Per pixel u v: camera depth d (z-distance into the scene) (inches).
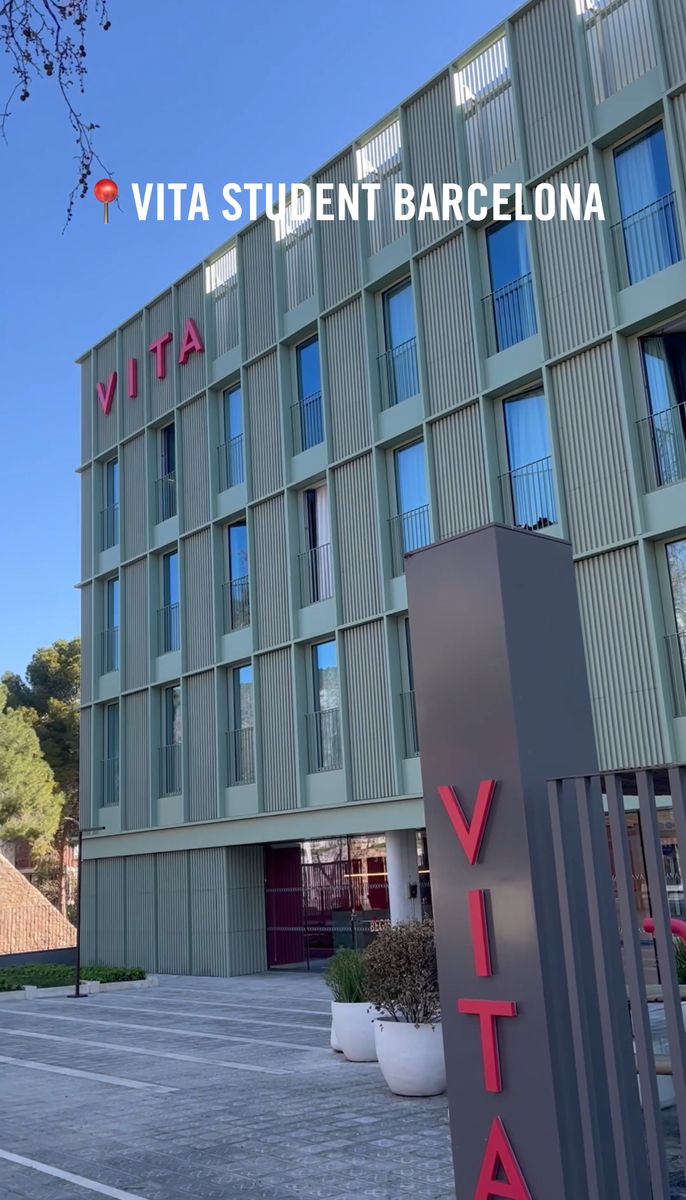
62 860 2096.5
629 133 646.5
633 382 634.8
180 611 979.9
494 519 695.7
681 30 614.2
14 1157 314.0
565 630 206.8
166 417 1031.0
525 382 695.7
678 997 161.9
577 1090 177.0
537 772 189.8
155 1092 402.0
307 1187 266.4
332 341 847.7
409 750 748.0
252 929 917.2
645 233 633.6
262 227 930.1
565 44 679.1
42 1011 721.6
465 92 751.7
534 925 180.9
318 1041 510.9
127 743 1044.5
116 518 1117.1
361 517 804.6
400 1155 291.4
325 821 806.5
